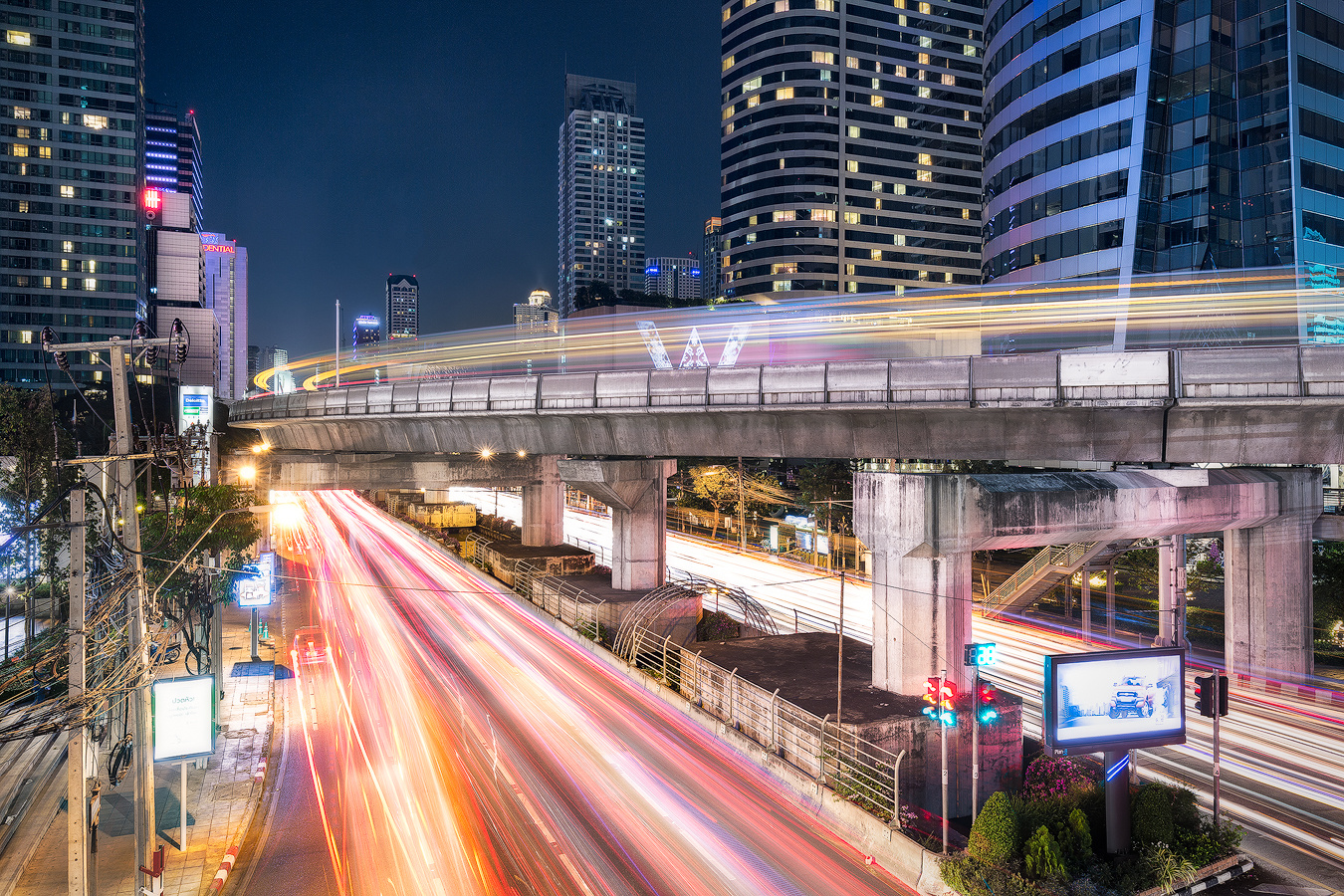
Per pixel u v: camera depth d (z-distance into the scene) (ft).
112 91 406.82
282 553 192.13
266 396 173.37
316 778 66.85
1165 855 50.52
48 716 40.45
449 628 120.16
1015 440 81.20
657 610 102.99
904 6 442.50
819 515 185.26
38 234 392.06
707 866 52.13
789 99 428.97
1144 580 138.62
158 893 48.75
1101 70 189.88
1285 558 85.71
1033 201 208.54
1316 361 68.33
